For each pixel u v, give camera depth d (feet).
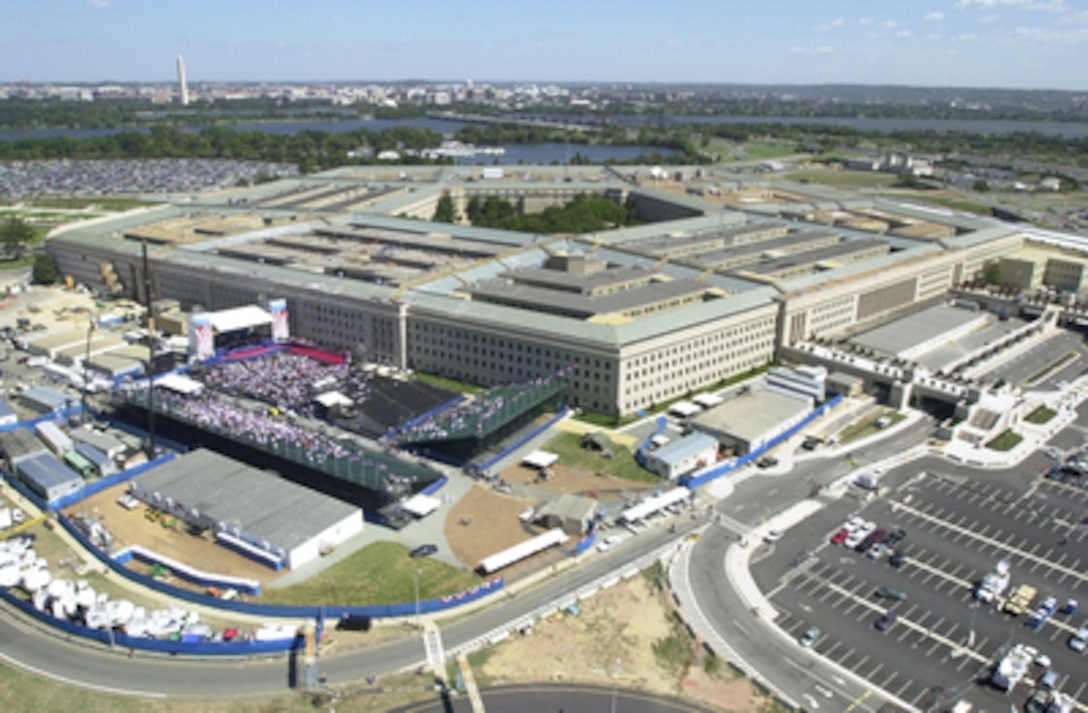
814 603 520.01
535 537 577.02
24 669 455.22
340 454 654.12
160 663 460.55
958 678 456.45
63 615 497.05
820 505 640.58
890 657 472.44
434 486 647.15
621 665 459.32
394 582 526.16
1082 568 563.07
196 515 587.68
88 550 569.64
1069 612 512.63
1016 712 431.02
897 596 526.16
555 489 653.71
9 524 600.39
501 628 485.56
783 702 436.35
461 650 466.70
